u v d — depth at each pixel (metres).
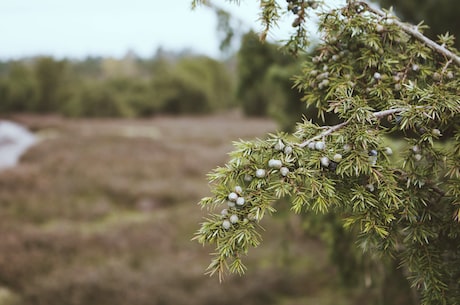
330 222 3.09
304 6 1.34
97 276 6.57
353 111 1.12
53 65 44.00
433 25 3.83
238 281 6.56
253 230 1.04
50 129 28.41
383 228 1.17
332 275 6.43
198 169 14.90
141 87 41.22
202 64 46.44
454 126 1.21
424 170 1.27
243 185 1.09
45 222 9.97
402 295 2.64
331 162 1.10
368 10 1.34
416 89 1.17
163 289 6.26
